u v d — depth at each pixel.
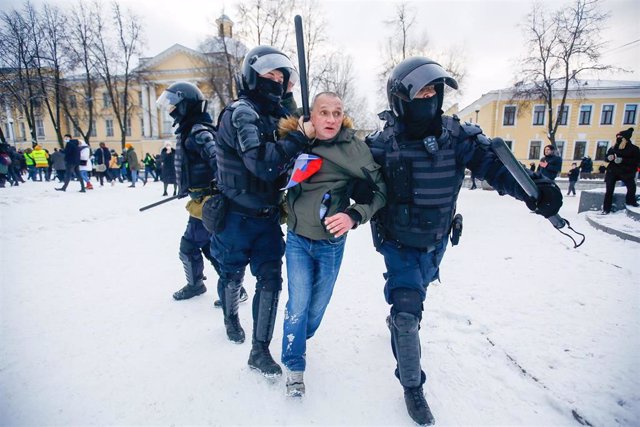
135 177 14.12
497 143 1.65
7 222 6.23
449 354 2.25
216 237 2.27
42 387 1.91
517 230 6.09
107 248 4.75
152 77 36.53
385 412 1.79
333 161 1.79
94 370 2.07
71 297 3.10
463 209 9.06
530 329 2.51
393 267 1.91
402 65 1.81
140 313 2.83
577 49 22.39
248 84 2.08
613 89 31.55
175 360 2.19
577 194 15.63
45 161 16.95
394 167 1.82
